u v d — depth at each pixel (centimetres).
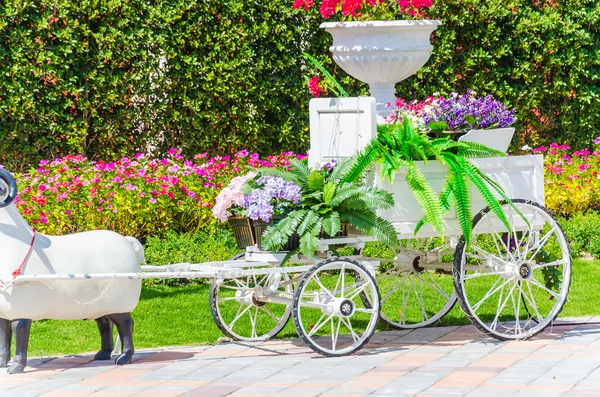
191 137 1416
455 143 880
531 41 1543
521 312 1030
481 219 887
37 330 949
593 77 1582
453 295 979
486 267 902
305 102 1455
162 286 1128
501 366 782
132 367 811
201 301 1062
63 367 816
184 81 1385
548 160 1468
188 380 760
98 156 1384
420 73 1486
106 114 1366
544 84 1569
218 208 859
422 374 761
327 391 714
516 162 909
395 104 1084
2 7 1275
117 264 806
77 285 786
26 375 783
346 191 837
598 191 1391
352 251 930
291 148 1467
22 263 772
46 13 1294
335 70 1466
